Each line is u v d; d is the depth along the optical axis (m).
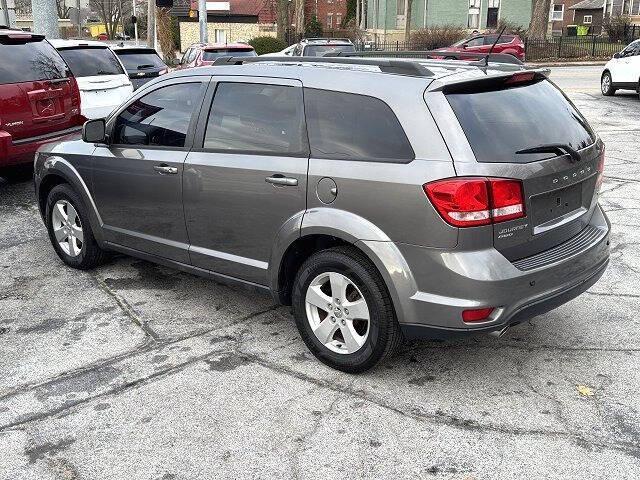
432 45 36.78
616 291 5.13
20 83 7.51
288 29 41.31
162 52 43.94
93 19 78.12
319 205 3.79
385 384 3.82
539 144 3.60
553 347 4.24
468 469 3.07
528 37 37.72
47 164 5.62
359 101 3.71
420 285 3.46
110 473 3.09
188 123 4.57
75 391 3.79
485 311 3.37
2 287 5.36
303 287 3.98
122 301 5.06
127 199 5.00
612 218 6.98
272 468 3.11
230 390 3.79
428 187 3.35
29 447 3.29
